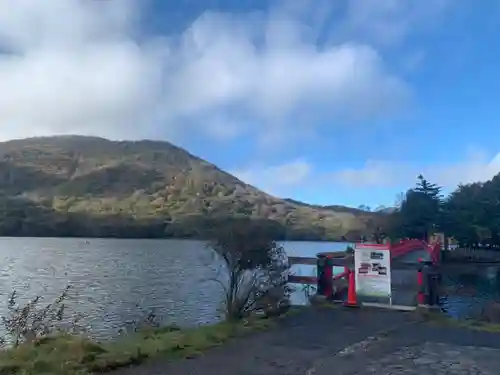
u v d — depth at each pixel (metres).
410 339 9.44
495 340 9.40
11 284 41.94
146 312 24.73
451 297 17.00
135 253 85.31
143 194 197.38
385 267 12.95
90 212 169.50
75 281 44.34
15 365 6.63
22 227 152.12
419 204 52.66
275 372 7.03
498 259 39.12
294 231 95.94
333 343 9.02
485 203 52.81
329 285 13.70
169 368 7.11
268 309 11.59
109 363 7.07
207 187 178.00
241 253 11.43
